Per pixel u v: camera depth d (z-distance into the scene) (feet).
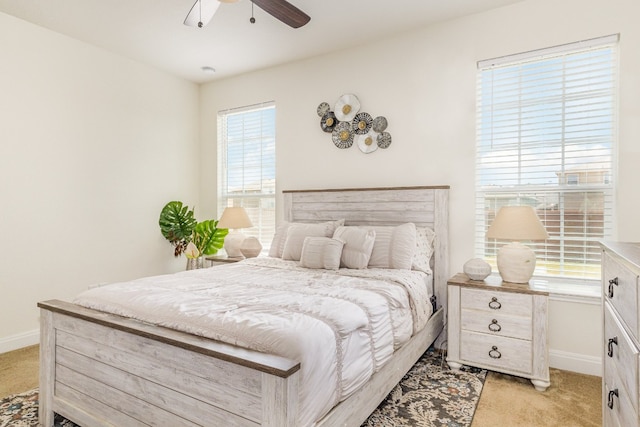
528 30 9.07
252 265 9.81
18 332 9.87
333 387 4.64
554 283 8.96
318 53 12.05
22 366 8.72
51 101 10.54
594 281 8.55
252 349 4.37
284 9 7.16
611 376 4.65
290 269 9.14
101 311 6.01
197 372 4.56
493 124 9.69
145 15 9.68
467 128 9.83
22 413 6.73
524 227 7.83
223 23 10.09
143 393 5.15
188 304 5.54
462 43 9.87
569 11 8.64
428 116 10.35
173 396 4.80
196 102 15.01
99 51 11.69
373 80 11.20
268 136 13.70
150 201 13.29
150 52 12.00
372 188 11.05
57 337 6.40
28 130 10.06
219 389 4.35
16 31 9.82
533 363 7.55
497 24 9.43
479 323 8.14
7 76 9.66
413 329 7.43
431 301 9.41
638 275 3.47
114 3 9.09
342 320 5.10
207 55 12.25
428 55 10.34
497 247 9.66
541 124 9.14
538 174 9.18
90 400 5.85
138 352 5.22
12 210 9.77
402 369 7.13
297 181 12.71
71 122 11.00
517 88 9.39
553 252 9.00
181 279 7.55
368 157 11.30
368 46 11.28
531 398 7.18
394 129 10.86
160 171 13.64
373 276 8.03
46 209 10.46
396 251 9.07
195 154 14.98
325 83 12.10
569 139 8.83
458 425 6.23
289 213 12.60
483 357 8.09
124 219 12.45
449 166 10.08
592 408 6.82
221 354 4.17
